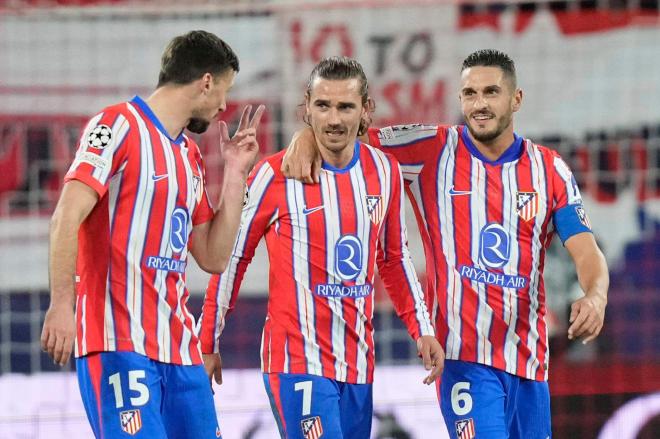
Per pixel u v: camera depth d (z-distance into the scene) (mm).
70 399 28391
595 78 34250
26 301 32844
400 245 15148
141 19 33312
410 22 33344
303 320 14258
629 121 34156
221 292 14766
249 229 14570
